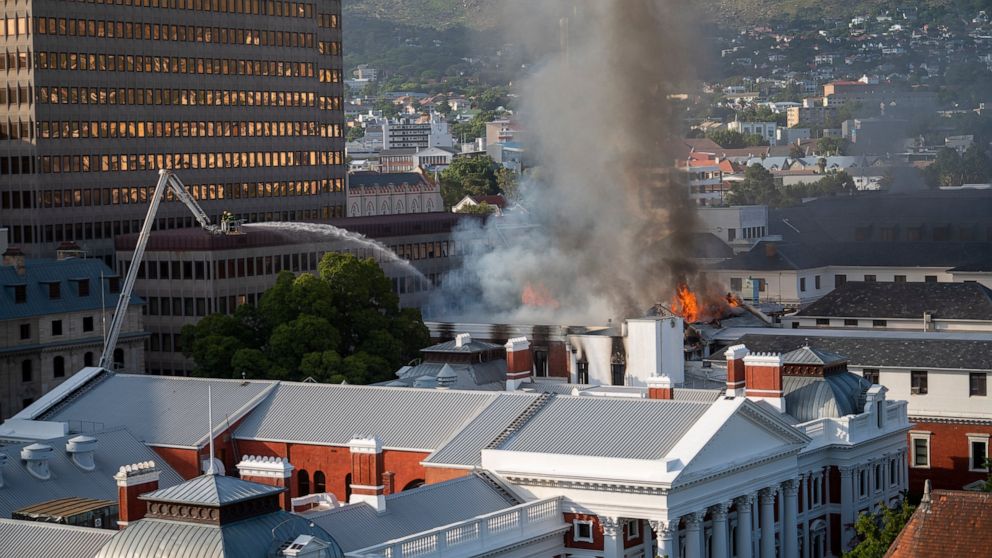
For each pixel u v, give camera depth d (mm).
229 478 175000
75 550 197000
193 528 169625
